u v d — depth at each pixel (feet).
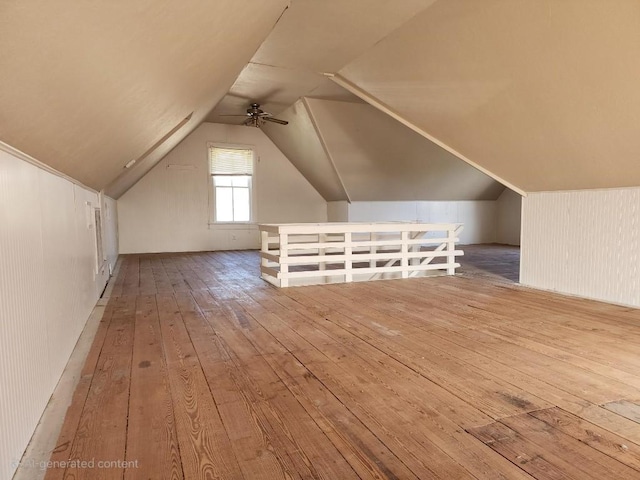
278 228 15.76
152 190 28.89
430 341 9.00
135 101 7.52
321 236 17.79
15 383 4.65
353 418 5.68
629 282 12.04
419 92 13.98
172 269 20.67
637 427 5.41
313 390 6.57
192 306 12.50
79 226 10.00
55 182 7.26
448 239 18.43
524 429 5.37
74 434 5.29
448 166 29.19
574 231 13.62
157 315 11.42
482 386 6.70
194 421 5.61
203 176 30.14
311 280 17.65
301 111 23.85
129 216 28.43
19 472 4.50
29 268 5.44
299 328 10.07
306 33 13.21
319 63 16.03
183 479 4.37
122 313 11.67
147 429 5.40
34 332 5.57
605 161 11.27
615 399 6.23
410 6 10.92
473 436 5.20
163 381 6.95
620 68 8.38
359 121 23.85
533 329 9.89
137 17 4.51
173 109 11.22
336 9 11.55
